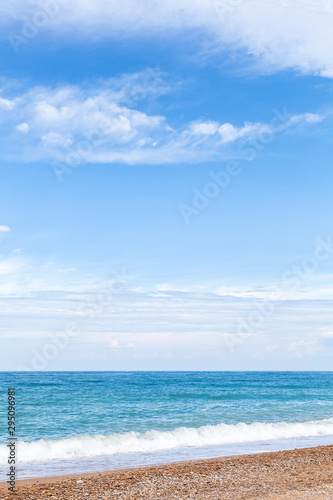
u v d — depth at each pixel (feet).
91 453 69.46
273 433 90.94
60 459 65.10
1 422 103.50
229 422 105.81
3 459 64.34
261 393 203.72
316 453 65.26
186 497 40.55
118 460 64.23
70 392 196.75
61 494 42.57
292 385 289.74
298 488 43.47
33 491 43.96
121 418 110.83
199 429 88.74
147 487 44.91
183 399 166.61
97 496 41.70
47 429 93.76
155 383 297.33
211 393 198.49
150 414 118.73
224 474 50.93
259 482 46.62
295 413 126.11
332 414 124.98
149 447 75.05
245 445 78.74
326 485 44.60
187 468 54.80
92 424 100.42
